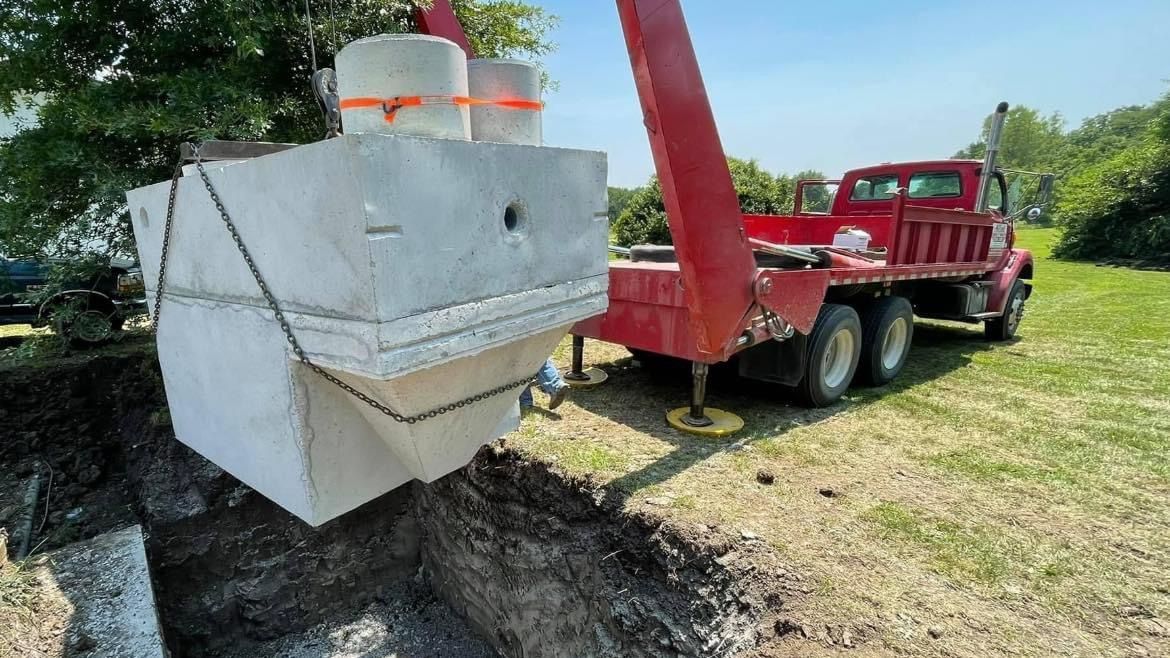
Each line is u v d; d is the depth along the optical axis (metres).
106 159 4.08
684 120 2.76
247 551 3.69
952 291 5.76
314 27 4.18
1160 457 3.38
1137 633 2.01
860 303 4.74
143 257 2.57
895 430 3.80
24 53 3.94
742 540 2.50
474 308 1.64
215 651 3.60
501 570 3.46
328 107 2.09
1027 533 2.60
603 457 3.29
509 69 1.99
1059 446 3.54
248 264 1.80
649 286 3.66
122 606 2.57
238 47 3.81
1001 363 5.56
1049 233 32.97
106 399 4.45
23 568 2.81
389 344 1.41
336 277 1.47
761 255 4.36
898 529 2.62
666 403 4.28
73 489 3.92
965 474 3.17
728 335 3.22
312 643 3.76
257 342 1.89
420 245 1.46
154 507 3.56
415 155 1.42
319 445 1.87
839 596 2.19
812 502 2.84
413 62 1.64
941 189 6.18
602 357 5.74
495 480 3.45
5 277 4.82
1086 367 5.37
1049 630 2.02
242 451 2.18
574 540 2.98
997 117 5.49
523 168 1.76
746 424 3.87
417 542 4.32
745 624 2.15
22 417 4.11
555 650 3.06
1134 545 2.52
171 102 3.81
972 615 2.10
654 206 14.18
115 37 4.17
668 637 2.37
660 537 2.61
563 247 1.96
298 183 1.51
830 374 4.31
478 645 3.73
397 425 1.88
